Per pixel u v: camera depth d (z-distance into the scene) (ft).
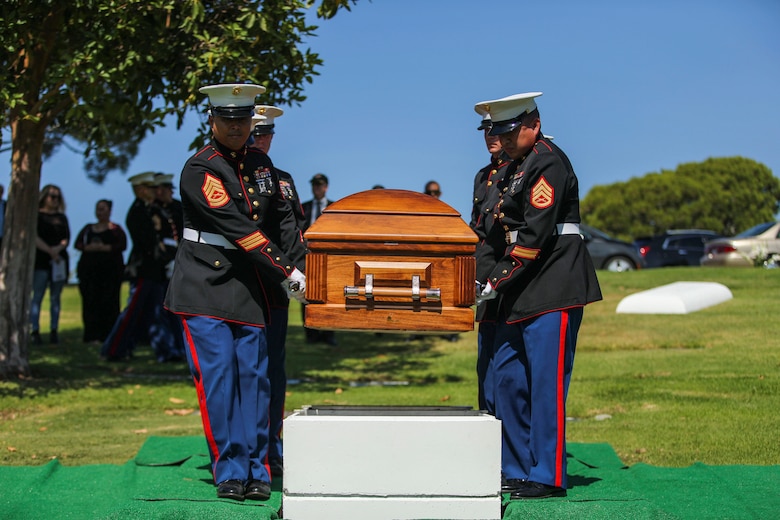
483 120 19.22
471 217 19.81
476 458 14.52
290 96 33.63
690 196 232.94
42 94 33.40
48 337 49.83
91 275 46.85
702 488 18.31
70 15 30.68
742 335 40.73
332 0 31.40
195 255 18.13
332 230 15.06
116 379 36.35
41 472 19.85
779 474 19.43
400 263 15.06
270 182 18.74
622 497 16.60
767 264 79.51
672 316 46.98
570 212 17.57
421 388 34.27
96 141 35.47
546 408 17.22
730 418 26.12
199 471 20.40
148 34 30.71
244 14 31.01
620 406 28.73
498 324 18.37
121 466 20.92
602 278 67.00
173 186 42.24
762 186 237.66
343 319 15.05
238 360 18.17
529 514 15.25
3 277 34.24
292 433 14.49
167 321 41.42
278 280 17.74
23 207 34.06
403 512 14.48
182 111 32.81
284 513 14.51
